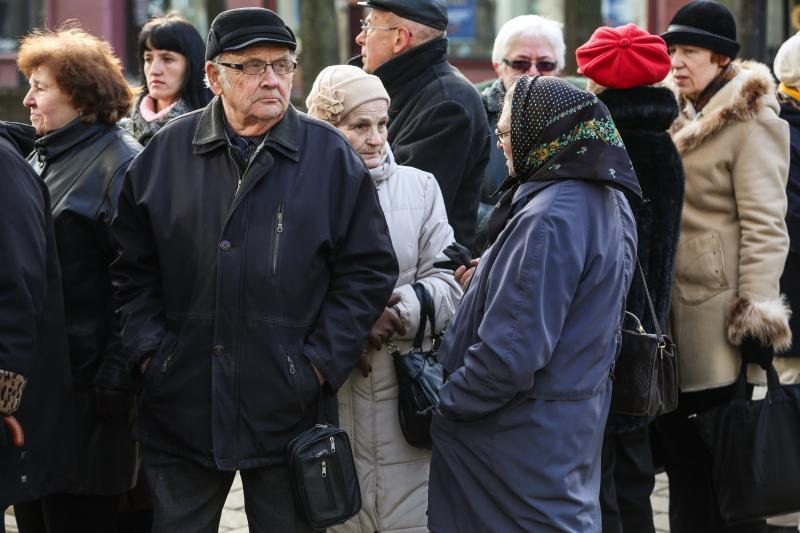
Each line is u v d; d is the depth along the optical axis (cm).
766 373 644
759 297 635
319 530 524
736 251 648
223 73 514
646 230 589
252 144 521
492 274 490
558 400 489
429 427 560
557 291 477
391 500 577
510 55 772
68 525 599
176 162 524
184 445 517
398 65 674
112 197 574
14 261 495
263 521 521
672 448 683
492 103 773
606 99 593
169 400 518
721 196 651
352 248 525
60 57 585
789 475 634
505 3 2522
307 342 519
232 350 508
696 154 653
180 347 515
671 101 596
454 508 509
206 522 525
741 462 635
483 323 483
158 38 725
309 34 1552
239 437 509
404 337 577
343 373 518
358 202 529
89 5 2236
